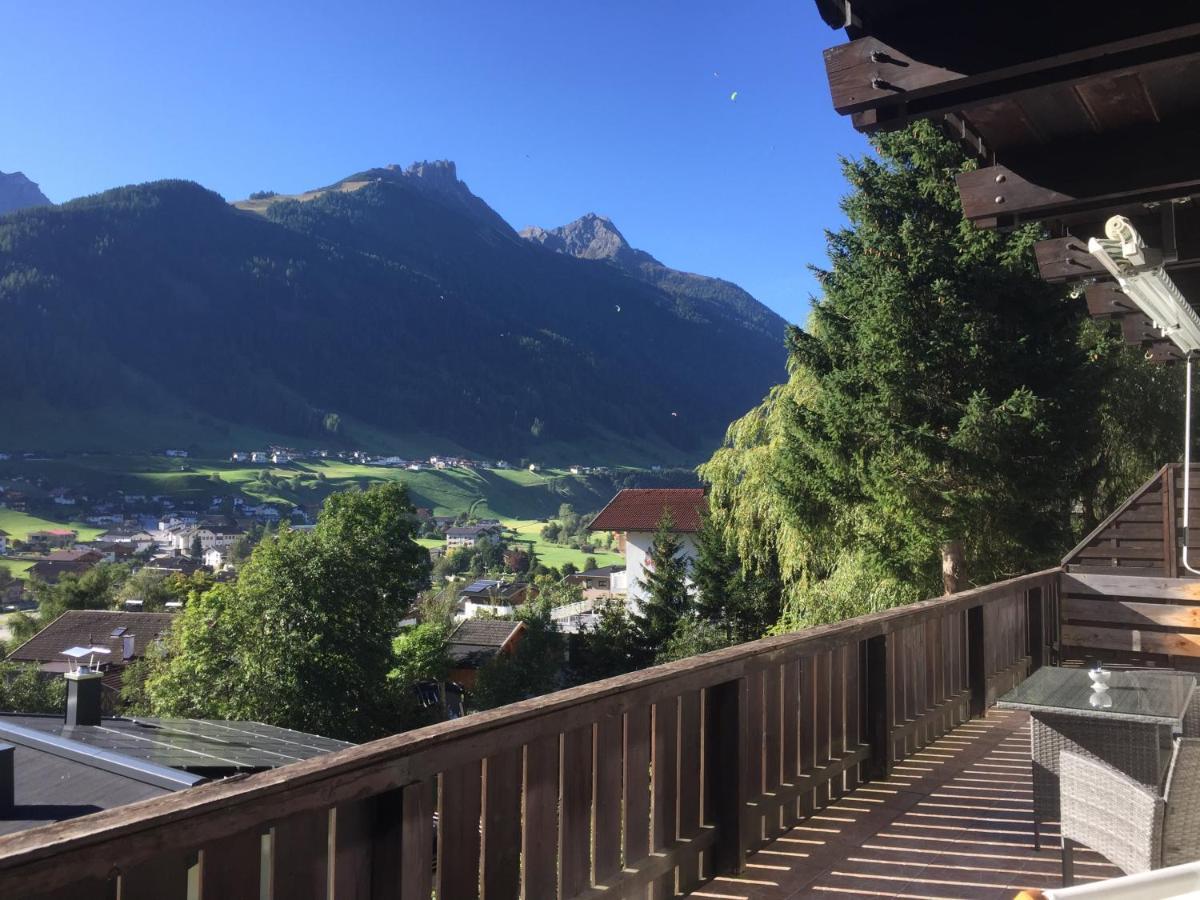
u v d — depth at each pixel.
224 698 30.30
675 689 3.23
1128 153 3.17
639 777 3.09
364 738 31.70
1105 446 17.31
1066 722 3.74
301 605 30.78
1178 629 8.03
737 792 3.54
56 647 61.50
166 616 66.00
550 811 2.67
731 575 31.86
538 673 39.53
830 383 16.28
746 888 3.42
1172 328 3.84
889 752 4.87
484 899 2.41
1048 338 15.24
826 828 4.07
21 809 7.22
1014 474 14.85
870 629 4.71
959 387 15.56
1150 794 2.91
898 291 15.22
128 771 8.00
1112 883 1.62
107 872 1.54
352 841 2.07
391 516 34.97
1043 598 7.86
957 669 6.02
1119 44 2.27
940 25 2.49
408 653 40.91
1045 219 3.49
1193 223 3.79
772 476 17.28
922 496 15.28
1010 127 3.19
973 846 3.86
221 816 1.72
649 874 3.08
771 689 3.94
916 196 15.82
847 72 2.62
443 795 2.30
